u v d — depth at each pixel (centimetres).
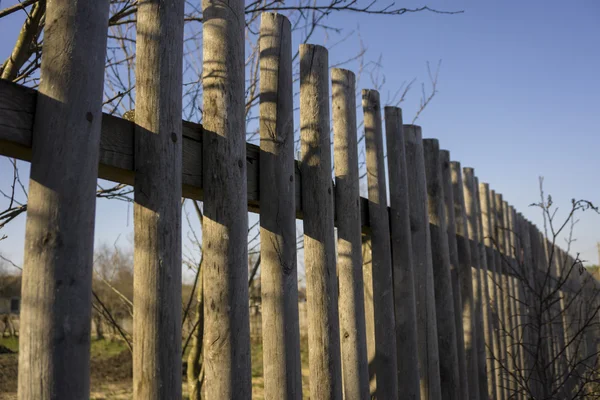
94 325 1414
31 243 129
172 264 159
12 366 936
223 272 182
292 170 226
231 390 178
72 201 134
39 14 221
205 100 192
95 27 146
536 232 773
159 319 153
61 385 127
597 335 834
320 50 260
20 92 132
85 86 141
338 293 262
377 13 299
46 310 127
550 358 641
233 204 188
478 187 501
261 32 231
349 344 255
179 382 156
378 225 296
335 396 230
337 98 278
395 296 308
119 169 157
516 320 595
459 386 368
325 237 242
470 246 455
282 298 210
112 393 815
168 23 171
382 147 309
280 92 227
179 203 165
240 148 195
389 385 281
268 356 207
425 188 346
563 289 819
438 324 351
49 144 133
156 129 162
